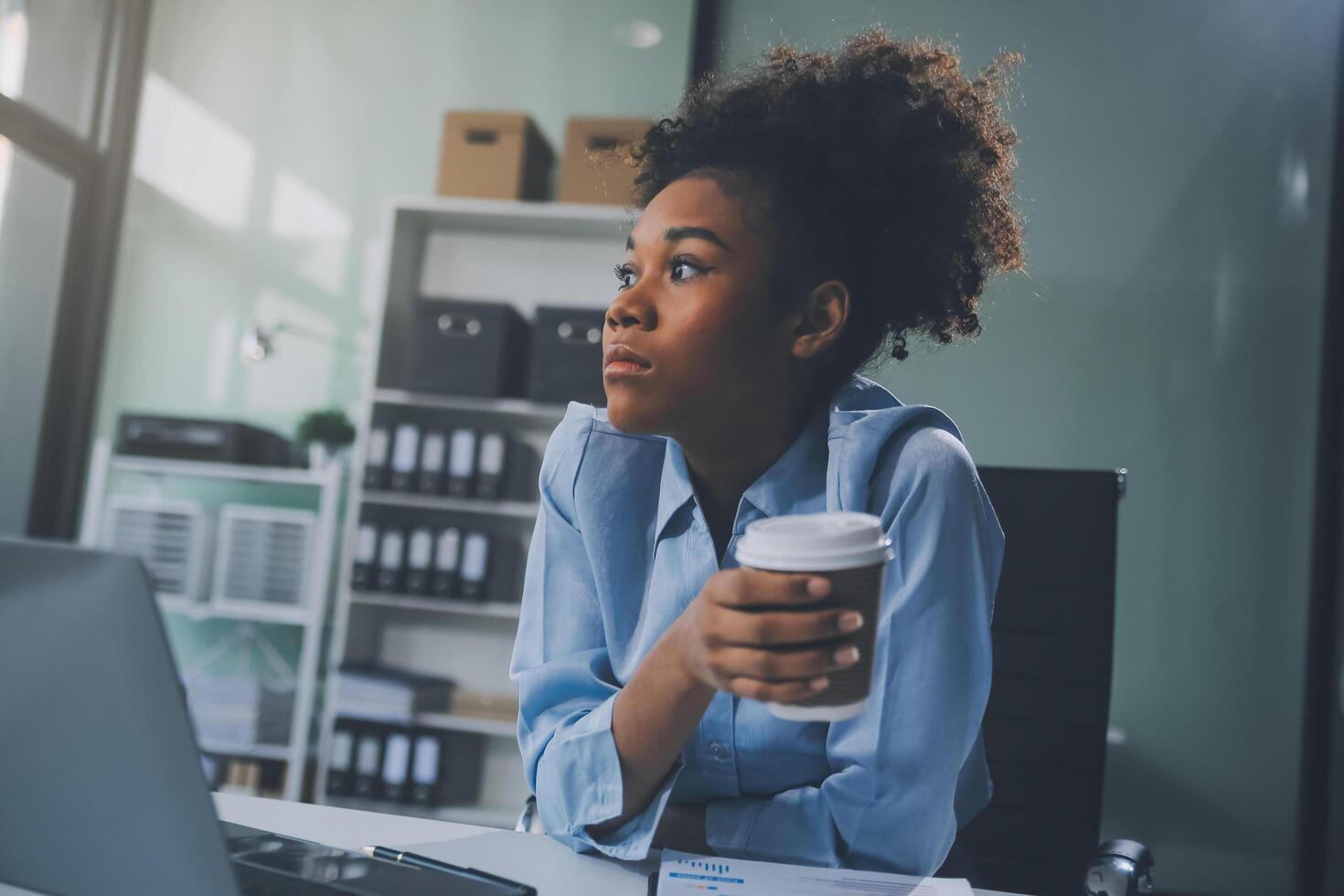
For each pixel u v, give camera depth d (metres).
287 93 3.90
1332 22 3.39
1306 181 3.35
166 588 3.33
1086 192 3.44
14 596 0.56
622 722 0.76
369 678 3.15
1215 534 3.27
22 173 3.46
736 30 3.65
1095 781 1.26
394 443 3.28
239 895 0.54
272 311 3.84
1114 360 3.37
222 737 3.19
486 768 3.39
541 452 3.49
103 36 3.69
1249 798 3.16
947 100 1.02
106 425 3.83
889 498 0.84
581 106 3.74
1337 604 3.15
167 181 3.90
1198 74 3.44
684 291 0.83
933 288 1.01
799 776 0.86
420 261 3.65
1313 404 3.27
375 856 0.75
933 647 0.78
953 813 0.80
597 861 0.80
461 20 3.84
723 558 0.92
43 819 0.57
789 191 0.87
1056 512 1.33
